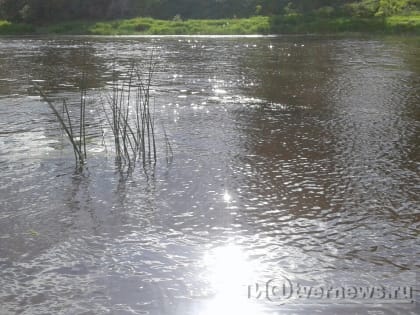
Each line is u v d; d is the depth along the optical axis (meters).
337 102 12.33
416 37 32.94
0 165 7.59
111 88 14.20
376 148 8.45
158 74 16.98
